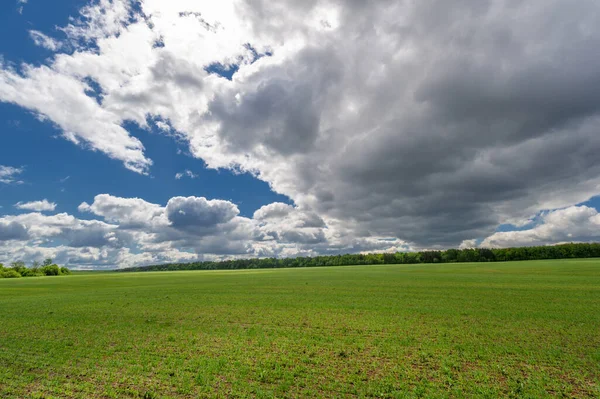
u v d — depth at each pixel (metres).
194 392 13.07
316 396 12.68
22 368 16.14
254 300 39.69
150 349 19.30
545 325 24.45
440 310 30.92
